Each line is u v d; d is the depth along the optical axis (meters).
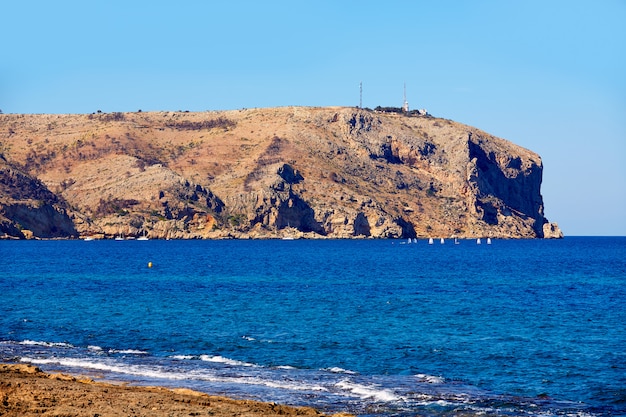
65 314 68.12
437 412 35.53
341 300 84.06
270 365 45.66
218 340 54.22
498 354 50.16
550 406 37.44
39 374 37.19
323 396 37.59
